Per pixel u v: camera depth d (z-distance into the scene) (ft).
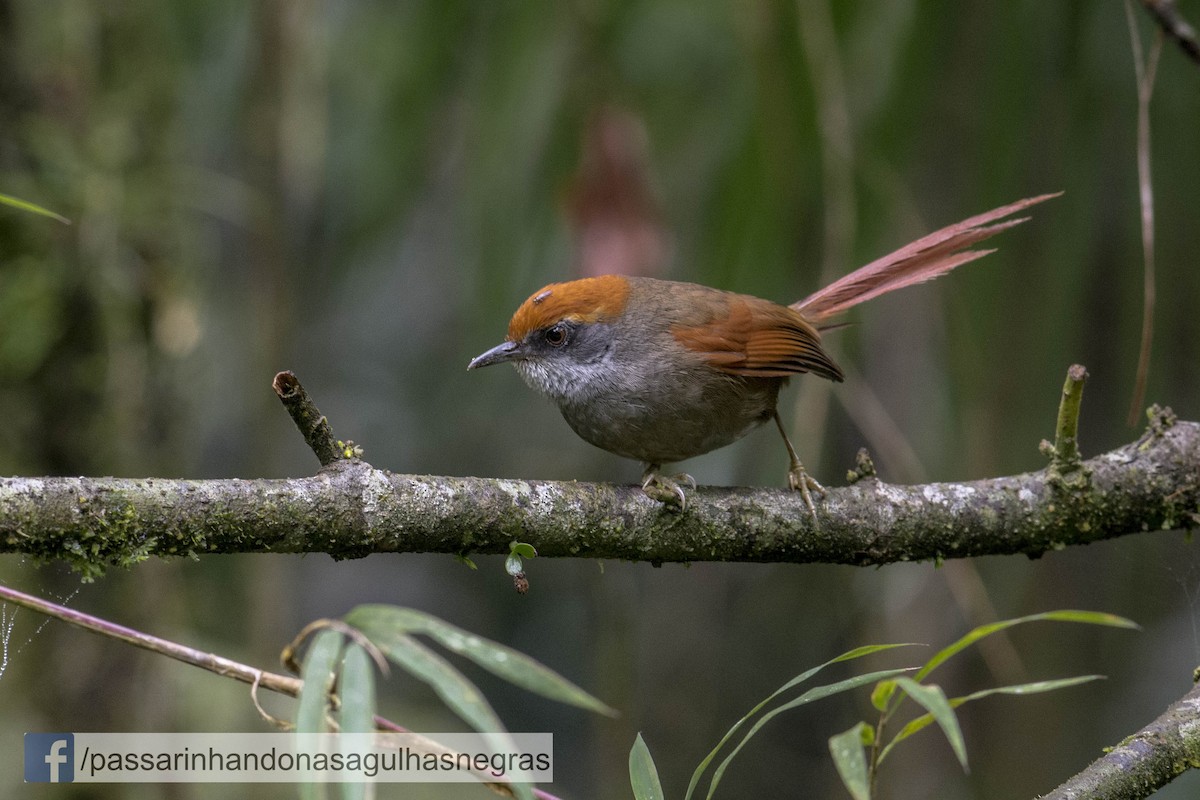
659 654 47.37
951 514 21.68
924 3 29.04
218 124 39.45
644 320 25.58
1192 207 30.17
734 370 25.35
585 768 48.62
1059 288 30.37
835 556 21.76
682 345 25.26
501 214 33.35
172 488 17.02
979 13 29.50
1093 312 35.29
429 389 47.93
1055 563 39.52
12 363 30.78
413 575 51.11
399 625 16.29
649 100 35.45
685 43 35.47
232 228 43.96
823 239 30.60
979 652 41.65
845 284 27.09
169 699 33.22
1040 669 39.81
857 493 21.81
